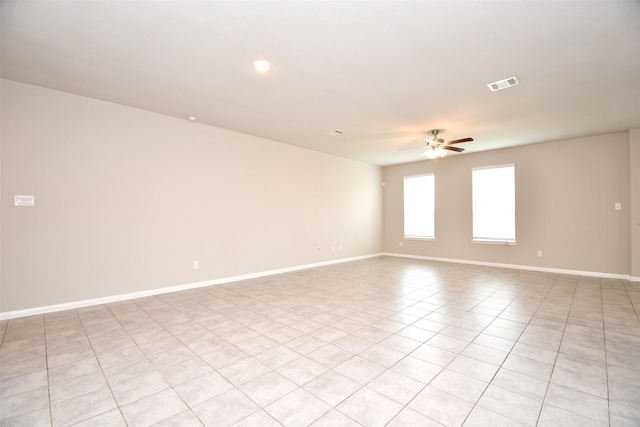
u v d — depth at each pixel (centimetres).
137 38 259
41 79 341
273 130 536
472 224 721
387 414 183
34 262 359
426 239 802
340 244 761
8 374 230
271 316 357
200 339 293
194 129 493
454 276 581
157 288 453
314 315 360
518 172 650
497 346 276
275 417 181
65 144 379
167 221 464
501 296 439
